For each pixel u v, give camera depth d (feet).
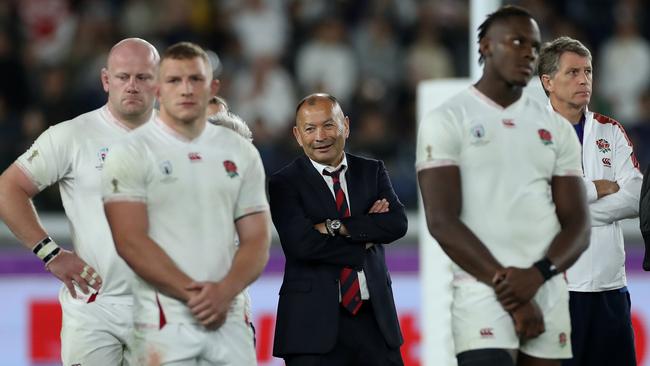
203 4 134.41
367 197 57.82
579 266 58.03
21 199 58.29
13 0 128.98
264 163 108.68
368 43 132.36
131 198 48.08
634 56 135.95
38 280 85.97
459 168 48.29
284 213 56.70
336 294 55.77
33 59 126.41
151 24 132.36
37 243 57.67
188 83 48.42
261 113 125.80
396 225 56.85
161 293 48.34
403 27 134.72
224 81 127.13
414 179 108.68
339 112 58.18
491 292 47.50
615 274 58.70
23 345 85.46
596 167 58.90
